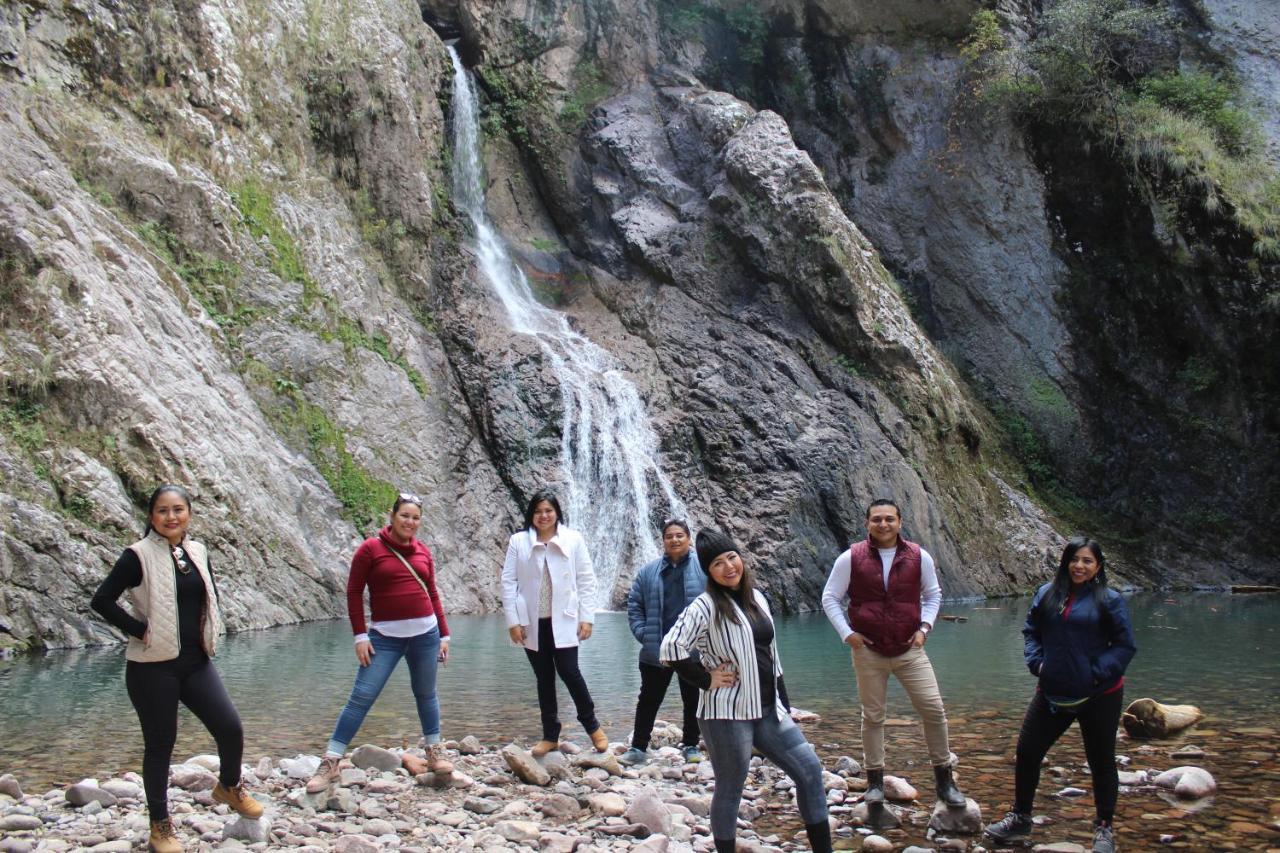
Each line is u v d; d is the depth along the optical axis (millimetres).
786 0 31719
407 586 6465
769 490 22516
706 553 5043
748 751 4910
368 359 20781
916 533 23250
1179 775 6641
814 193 26141
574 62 29766
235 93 20547
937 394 25359
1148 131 28812
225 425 16078
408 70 24797
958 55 31469
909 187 31172
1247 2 32938
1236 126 30266
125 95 18875
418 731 8281
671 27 30969
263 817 5492
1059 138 29969
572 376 23422
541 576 7223
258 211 20188
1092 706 5441
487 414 22312
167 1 19766
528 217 28812
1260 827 5758
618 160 28578
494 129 28516
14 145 15852
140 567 5105
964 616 18969
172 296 17031
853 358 25391
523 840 5508
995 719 9000
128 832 5398
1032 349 29484
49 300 14258
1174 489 27766
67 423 13867
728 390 24250
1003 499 25922
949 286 30406
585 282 27828
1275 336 27297
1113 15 29625
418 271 23500
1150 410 28469
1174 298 28438
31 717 8500
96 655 11992
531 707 9477
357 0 24109
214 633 5281
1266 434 27391
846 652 13852
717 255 26766
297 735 8008
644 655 7203
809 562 21797
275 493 16547
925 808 6281
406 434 20578
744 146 26984
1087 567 5527
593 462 22625
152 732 5062
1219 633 15688
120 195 17781
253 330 18844
